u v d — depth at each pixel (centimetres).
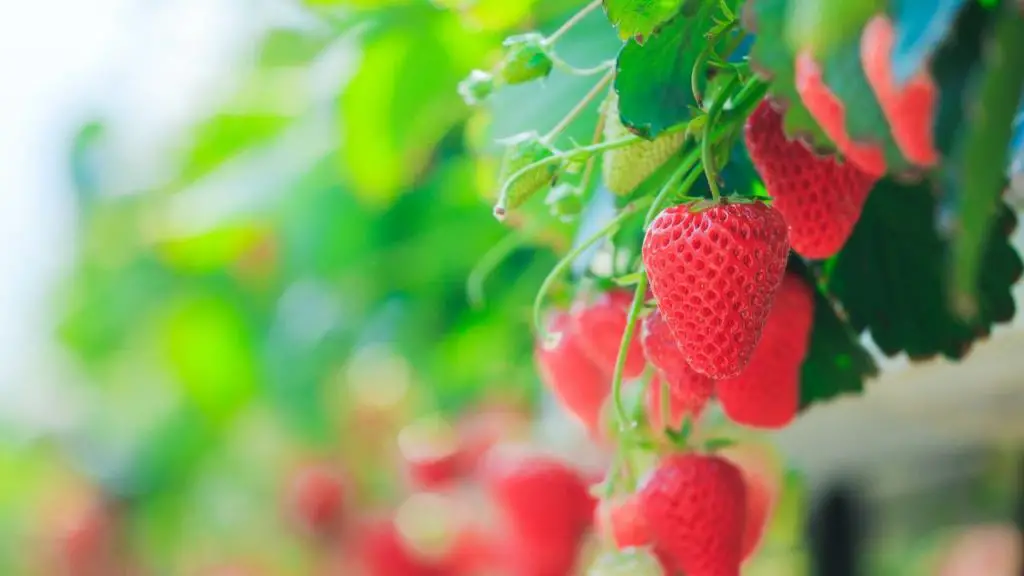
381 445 152
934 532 144
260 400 157
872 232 66
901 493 140
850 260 67
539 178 61
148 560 200
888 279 67
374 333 127
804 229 61
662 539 65
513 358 109
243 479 186
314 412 141
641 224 68
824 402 69
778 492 111
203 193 126
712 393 65
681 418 67
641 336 63
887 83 52
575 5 75
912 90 52
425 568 131
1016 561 117
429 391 132
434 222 112
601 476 89
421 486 127
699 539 65
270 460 179
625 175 61
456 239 113
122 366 187
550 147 61
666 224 59
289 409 142
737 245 59
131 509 197
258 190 116
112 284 165
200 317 147
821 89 55
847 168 61
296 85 121
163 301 157
